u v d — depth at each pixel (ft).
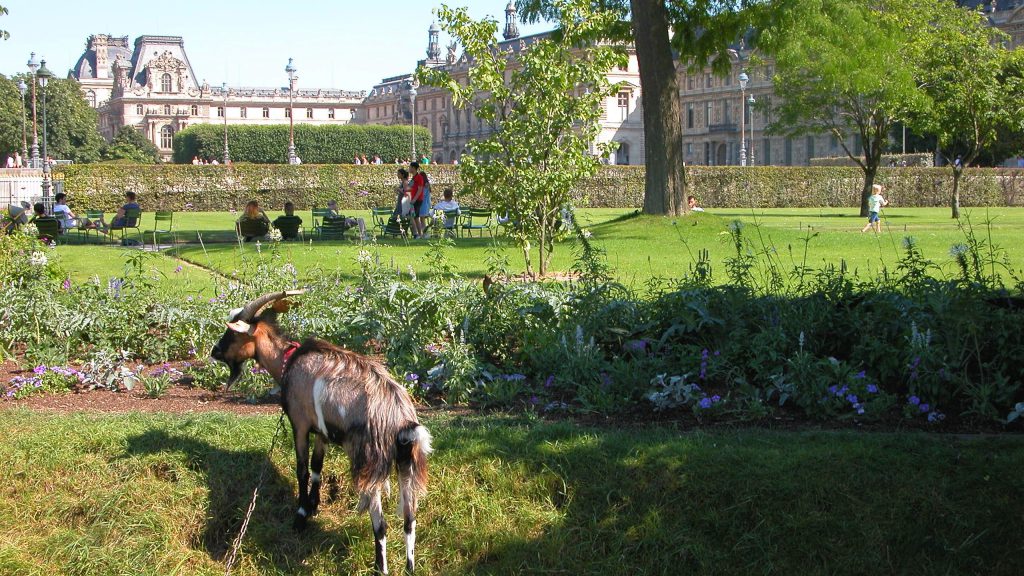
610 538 21.11
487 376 28.19
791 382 26.17
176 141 412.36
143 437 24.56
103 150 407.44
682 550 20.57
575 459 22.57
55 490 23.18
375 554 19.53
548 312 31.14
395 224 80.59
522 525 21.50
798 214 140.36
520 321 31.24
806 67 110.42
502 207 49.14
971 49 121.39
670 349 29.32
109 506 22.43
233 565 21.44
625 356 29.91
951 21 123.65
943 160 228.02
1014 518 20.43
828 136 325.42
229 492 22.93
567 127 49.29
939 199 176.45
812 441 23.15
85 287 37.24
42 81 151.23
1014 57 125.08
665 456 22.35
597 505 21.68
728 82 365.61
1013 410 24.59
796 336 28.30
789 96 131.23
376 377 19.53
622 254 61.62
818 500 21.08
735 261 32.81
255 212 76.54
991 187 177.47
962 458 21.88
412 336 29.73
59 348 33.17
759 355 27.37
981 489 20.99
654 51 78.69
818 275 31.68
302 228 90.33
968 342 26.96
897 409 26.00
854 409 25.26
